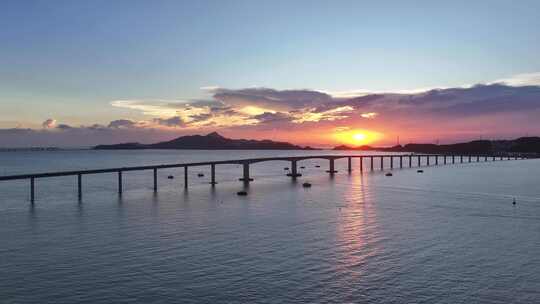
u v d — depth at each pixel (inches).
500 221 3063.5
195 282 1824.6
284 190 5118.1
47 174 4234.7
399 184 5900.6
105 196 4503.0
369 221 3056.1
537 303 1617.9
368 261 2095.2
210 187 5492.1
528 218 3184.1
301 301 1638.8
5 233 2689.5
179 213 3420.3
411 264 2048.5
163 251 2271.2
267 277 1879.9
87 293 1712.6
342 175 7800.2
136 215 3326.8
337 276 1889.8
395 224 2950.3
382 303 1621.6
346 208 3651.6
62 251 2276.1
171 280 1846.7
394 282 1819.6
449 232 2701.8
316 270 1967.3
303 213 3400.6
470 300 1643.7
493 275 1899.6
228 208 3676.2
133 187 5433.1
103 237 2581.2
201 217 3235.7
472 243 2427.4
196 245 2390.5
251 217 3228.3
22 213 3420.3
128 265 2038.6
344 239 2519.7
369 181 6422.2
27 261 2102.6
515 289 1744.6
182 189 5226.4
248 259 2128.4
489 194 4672.7
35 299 1657.2
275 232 2706.7
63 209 3622.0
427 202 4025.6
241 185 5772.6
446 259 2124.8
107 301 1640.0
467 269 1975.9
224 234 2655.0
